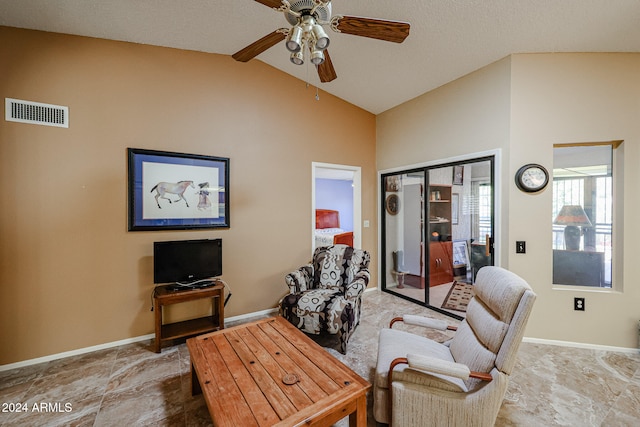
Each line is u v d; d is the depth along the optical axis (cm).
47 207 229
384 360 158
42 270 227
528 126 253
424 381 142
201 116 292
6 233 217
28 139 222
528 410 168
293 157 351
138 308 263
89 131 243
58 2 201
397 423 142
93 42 245
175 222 278
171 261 261
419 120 355
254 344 179
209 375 145
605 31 216
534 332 253
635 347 235
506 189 262
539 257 252
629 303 235
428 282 349
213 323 276
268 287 334
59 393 187
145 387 193
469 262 307
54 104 230
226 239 307
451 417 135
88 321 243
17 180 219
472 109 292
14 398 182
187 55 286
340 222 795
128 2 209
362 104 398
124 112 256
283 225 343
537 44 239
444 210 332
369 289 419
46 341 229
